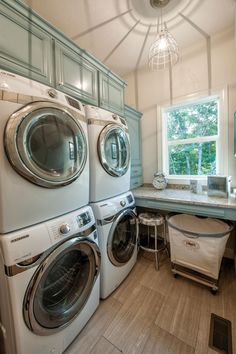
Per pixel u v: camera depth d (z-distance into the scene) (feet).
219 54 6.51
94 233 4.35
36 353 3.10
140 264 6.66
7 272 2.74
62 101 3.83
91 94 5.55
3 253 2.76
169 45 5.98
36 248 3.03
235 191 5.95
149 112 8.50
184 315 4.44
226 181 5.82
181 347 3.69
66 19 5.49
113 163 5.56
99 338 3.94
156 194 6.86
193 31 6.32
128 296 5.12
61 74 4.58
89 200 4.85
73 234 3.72
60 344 3.51
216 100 7.04
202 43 6.81
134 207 6.36
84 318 4.14
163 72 7.89
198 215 6.05
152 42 6.66
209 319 4.29
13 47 3.57
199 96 7.06
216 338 3.84
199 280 5.28
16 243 2.83
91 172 4.76
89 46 6.86
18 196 2.94
